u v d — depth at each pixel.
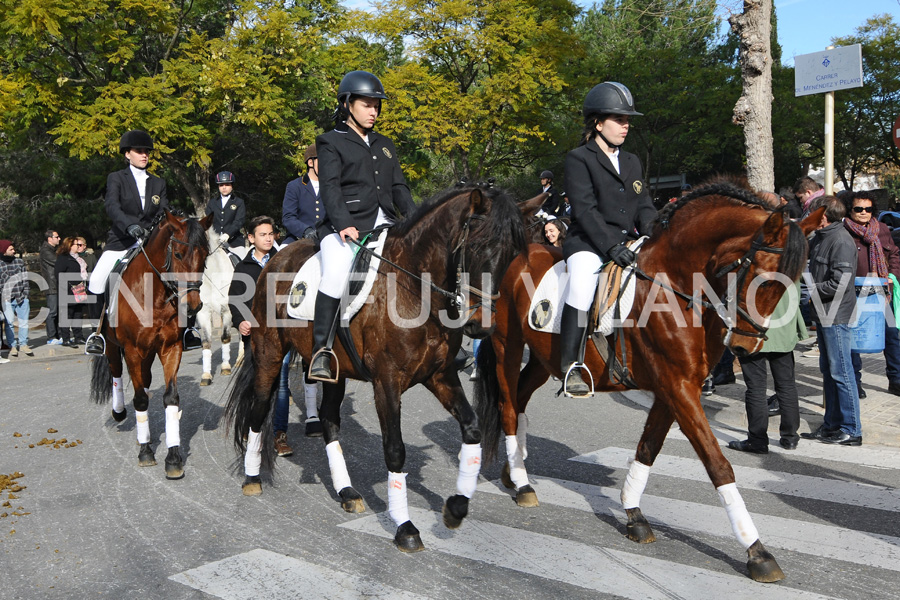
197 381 10.11
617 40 26.20
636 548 4.25
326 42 20.61
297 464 6.18
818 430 6.67
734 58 28.59
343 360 4.81
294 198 7.51
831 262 6.29
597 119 4.51
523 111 19.08
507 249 3.91
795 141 27.47
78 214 23.03
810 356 10.32
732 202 3.96
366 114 4.88
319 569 4.02
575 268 4.51
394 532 4.56
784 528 4.52
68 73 16.91
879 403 7.61
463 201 4.16
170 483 5.68
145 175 7.14
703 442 3.95
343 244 4.74
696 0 10.30
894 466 5.82
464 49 18.50
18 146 19.14
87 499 5.31
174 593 3.76
